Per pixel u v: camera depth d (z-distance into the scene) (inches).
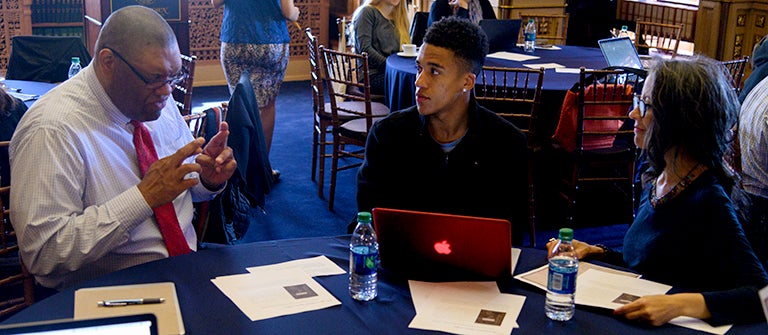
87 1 262.4
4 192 94.5
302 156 222.1
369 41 213.0
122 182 88.4
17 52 191.3
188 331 67.0
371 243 79.4
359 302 73.4
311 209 179.9
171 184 83.4
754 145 105.6
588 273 80.9
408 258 79.1
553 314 70.7
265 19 194.2
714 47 274.8
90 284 75.0
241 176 118.6
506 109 167.6
